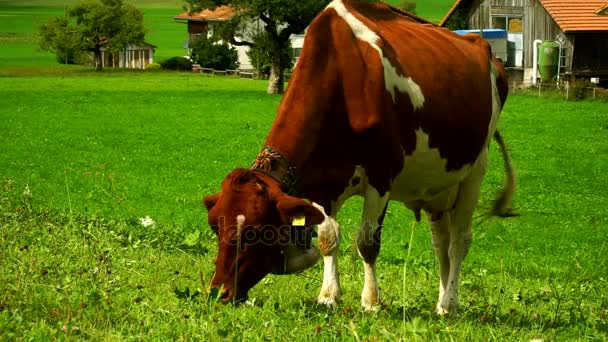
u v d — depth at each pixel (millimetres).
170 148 29766
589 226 17641
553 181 24219
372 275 8414
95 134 33344
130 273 9273
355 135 8180
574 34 56000
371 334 7051
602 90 50719
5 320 6629
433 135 8922
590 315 8961
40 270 8477
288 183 7703
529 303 9586
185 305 7500
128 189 20688
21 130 33844
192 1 54875
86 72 82500
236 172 7332
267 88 61312
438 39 9672
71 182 21328
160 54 116312
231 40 56750
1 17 183625
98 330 6711
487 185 23281
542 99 50688
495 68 10570
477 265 12797
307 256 7656
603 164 27750
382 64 8383
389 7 9758
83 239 10453
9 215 12094
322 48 8203
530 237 16094
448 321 8094
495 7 58875
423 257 12547
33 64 96062
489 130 10055
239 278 7215
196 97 53312
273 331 6934
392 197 9195
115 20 92312
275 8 53906
